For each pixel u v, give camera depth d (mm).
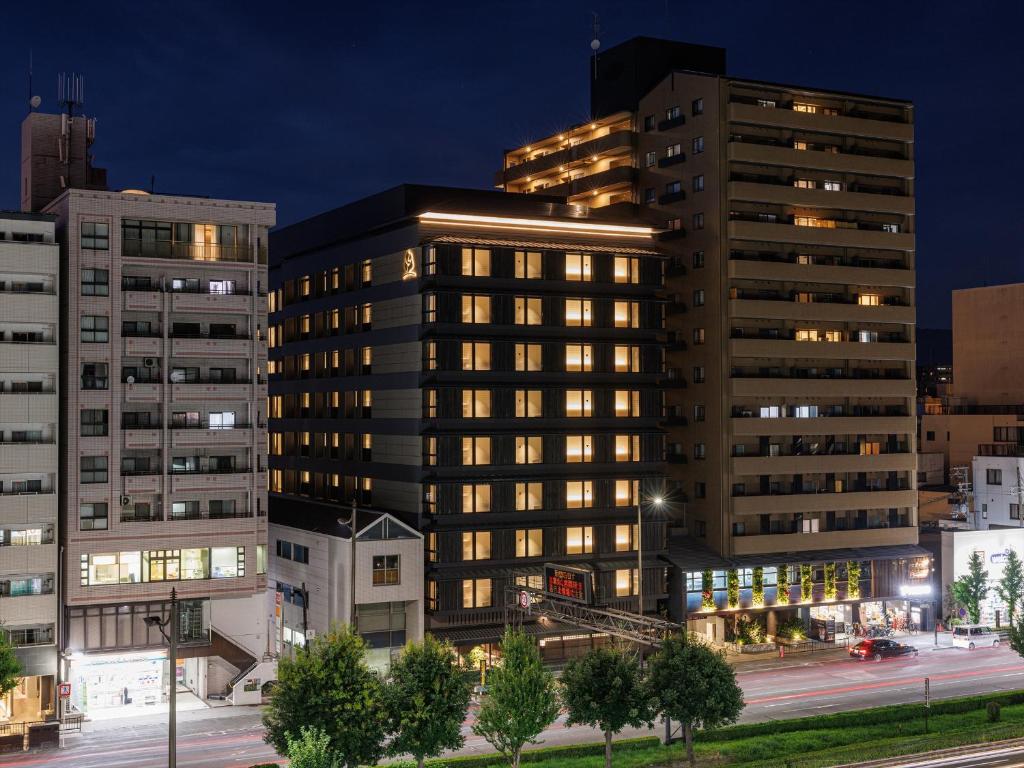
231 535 86438
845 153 111875
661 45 117812
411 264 94688
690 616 100812
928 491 153500
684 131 109625
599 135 121250
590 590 76250
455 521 91438
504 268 94375
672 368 110625
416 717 60281
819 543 108875
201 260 86438
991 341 159375
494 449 93125
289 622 96562
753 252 107438
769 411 107875
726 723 68312
